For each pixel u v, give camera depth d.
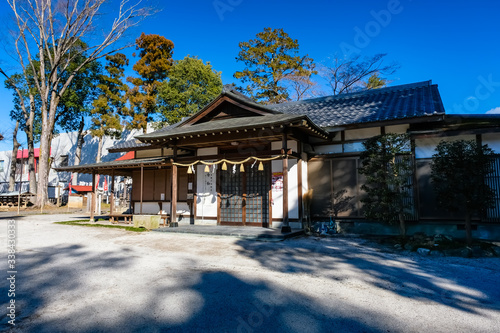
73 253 6.65
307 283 4.48
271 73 27.48
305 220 9.59
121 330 3.02
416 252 6.60
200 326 3.12
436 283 4.50
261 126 8.15
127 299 3.86
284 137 8.66
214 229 9.47
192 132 9.13
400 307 3.59
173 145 10.61
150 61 26.72
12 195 22.61
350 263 5.69
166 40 26.81
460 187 6.44
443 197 6.70
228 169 11.27
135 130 29.55
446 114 8.55
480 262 5.78
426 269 5.29
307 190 9.97
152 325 3.13
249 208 10.73
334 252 6.66
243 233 8.54
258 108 9.91
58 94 22.36
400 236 7.73
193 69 24.27
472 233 7.82
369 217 7.71
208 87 24.58
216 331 3.01
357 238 8.48
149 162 11.42
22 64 22.59
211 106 10.76
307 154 10.14
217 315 3.38
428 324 3.14
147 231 10.04
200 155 10.89
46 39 21.28
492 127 7.65
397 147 7.27
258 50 26.77
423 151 8.46
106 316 3.35
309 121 8.02
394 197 7.34
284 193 8.62
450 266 5.49
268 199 10.36
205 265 5.57
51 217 16.11
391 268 5.34
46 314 3.39
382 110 9.73
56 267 5.45
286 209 8.58
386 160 7.27
